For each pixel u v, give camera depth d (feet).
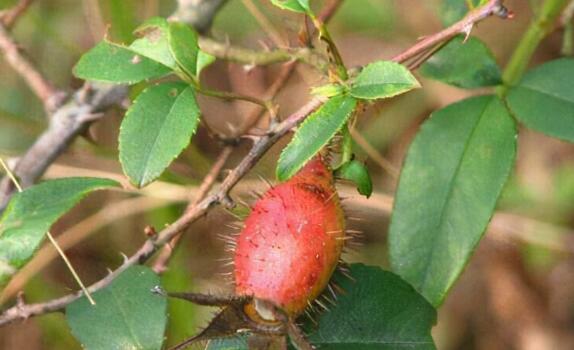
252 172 1.38
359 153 1.52
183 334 1.39
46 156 1.31
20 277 1.44
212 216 1.52
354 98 1.06
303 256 1.03
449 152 1.17
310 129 1.05
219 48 1.33
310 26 1.37
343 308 1.09
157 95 1.08
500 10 1.11
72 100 1.31
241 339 1.07
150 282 1.11
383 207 1.44
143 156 1.06
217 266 1.53
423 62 1.18
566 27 1.34
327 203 1.05
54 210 1.09
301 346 1.02
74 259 1.55
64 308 1.14
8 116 1.52
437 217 1.16
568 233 1.55
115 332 1.10
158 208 1.46
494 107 1.18
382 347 1.09
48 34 1.53
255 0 1.53
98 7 1.43
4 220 1.09
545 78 1.20
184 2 1.36
